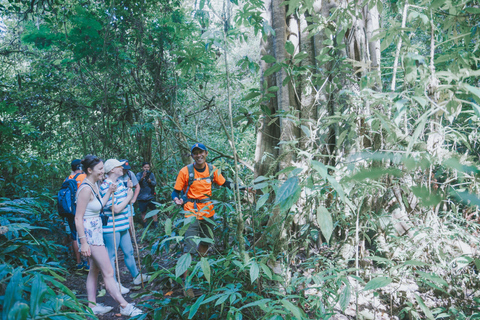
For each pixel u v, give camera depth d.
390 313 2.41
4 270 1.26
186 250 3.17
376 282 1.52
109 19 5.88
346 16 2.67
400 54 2.40
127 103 6.84
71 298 1.46
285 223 2.41
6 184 5.02
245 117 3.61
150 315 2.81
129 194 3.39
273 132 4.21
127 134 7.32
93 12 6.22
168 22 5.80
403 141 2.24
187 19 6.45
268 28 2.88
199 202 3.13
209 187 3.19
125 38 6.47
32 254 2.61
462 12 2.11
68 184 4.02
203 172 3.18
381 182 2.44
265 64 4.23
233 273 2.48
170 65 6.46
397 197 2.91
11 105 5.88
